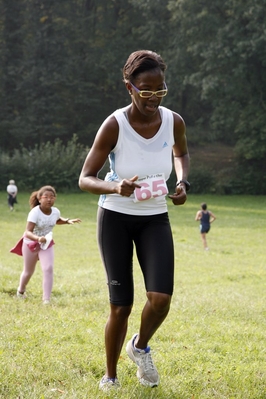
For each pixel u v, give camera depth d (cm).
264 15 4238
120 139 481
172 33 5044
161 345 679
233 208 3756
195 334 751
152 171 487
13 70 5247
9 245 2045
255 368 595
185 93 5681
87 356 598
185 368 586
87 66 5491
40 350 619
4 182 4531
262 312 960
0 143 5459
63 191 4538
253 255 1998
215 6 4509
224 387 532
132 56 467
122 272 494
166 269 480
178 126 506
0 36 5284
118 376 539
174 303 1008
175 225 2817
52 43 5188
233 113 4747
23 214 3064
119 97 5797
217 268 1644
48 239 962
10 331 700
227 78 4509
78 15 5434
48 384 525
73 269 1525
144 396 491
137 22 5597
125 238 494
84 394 487
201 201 4162
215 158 5291
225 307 984
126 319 501
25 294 1019
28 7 5275
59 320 783
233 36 4347
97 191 465
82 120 5684
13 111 5531
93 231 2519
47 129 5331
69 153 4678
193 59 4862
